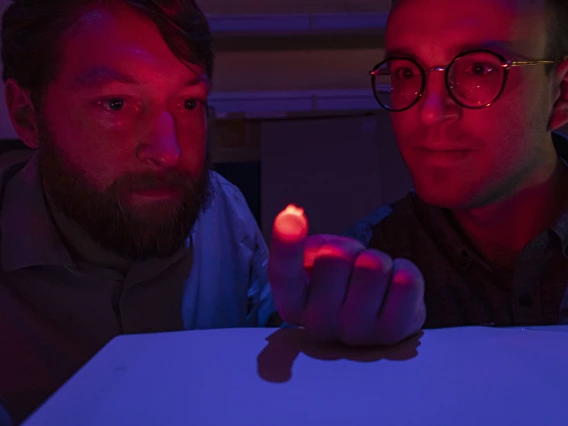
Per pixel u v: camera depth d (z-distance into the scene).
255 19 0.88
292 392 0.22
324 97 1.06
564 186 0.47
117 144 0.42
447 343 0.27
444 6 0.38
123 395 0.22
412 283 0.26
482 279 0.48
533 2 0.38
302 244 0.26
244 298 0.56
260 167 1.15
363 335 0.26
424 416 0.20
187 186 0.46
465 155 0.40
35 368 0.46
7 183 0.50
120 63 0.41
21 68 0.44
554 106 0.42
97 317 0.48
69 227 0.48
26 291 0.46
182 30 0.43
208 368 0.24
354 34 0.91
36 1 0.43
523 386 0.22
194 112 0.47
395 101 0.43
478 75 0.39
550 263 0.44
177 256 0.50
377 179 1.15
